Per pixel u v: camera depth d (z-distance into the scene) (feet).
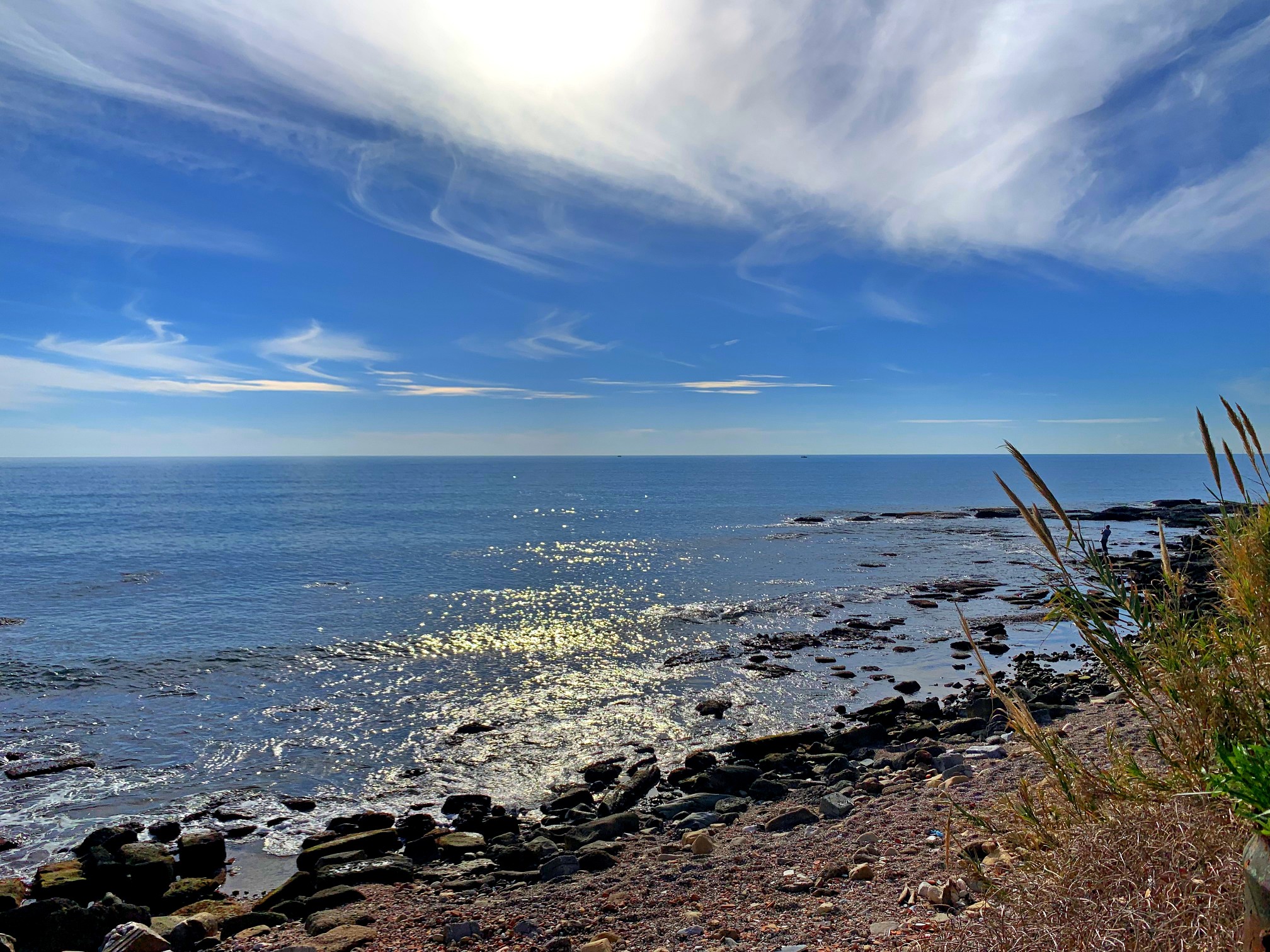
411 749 44.83
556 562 127.44
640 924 18.80
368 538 171.42
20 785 40.19
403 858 30.55
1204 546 10.50
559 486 485.15
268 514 249.55
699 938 16.80
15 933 24.77
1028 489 383.04
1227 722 8.91
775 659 63.72
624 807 35.45
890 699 49.19
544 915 21.04
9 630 78.07
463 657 65.77
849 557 127.54
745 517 224.33
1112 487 379.14
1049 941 9.16
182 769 42.32
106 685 58.59
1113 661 9.85
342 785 40.09
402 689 56.85
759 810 31.94
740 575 108.99
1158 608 9.69
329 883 28.09
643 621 78.43
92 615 85.76
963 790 25.94
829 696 53.67
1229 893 8.14
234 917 25.39
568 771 41.37
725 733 46.65
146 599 95.35
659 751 44.01
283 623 80.38
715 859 23.59
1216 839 8.86
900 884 16.99
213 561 132.36
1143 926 8.30
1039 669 57.36
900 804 26.40
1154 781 9.67
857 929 14.75
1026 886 10.28
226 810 37.01
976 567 113.80
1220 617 10.00
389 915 23.49
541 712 51.13
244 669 62.75
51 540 167.22
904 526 187.11
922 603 84.74
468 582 106.32
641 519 219.00
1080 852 9.89
